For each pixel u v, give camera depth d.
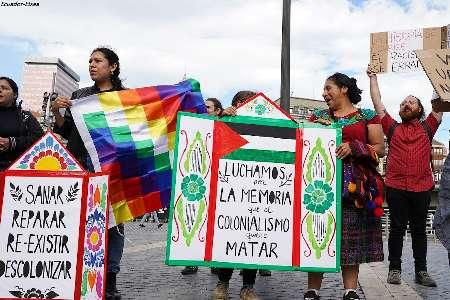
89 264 3.82
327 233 4.20
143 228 18.91
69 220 3.79
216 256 4.08
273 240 4.16
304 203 4.22
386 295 5.04
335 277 6.39
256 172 4.23
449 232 3.81
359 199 4.19
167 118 4.78
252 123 4.29
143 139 4.67
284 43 7.19
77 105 4.59
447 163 3.90
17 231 3.78
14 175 3.83
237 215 4.15
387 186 6.01
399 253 5.85
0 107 5.01
